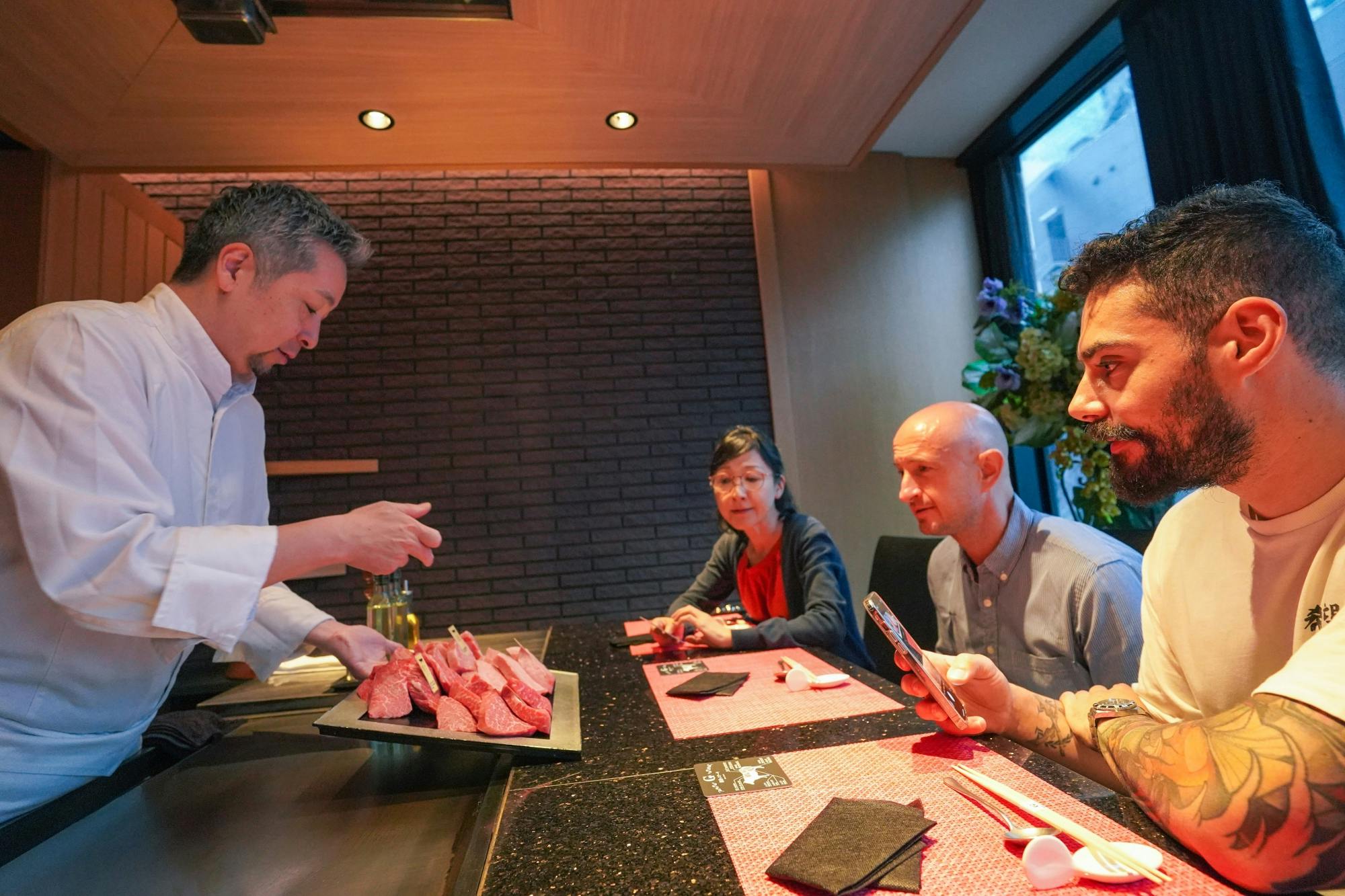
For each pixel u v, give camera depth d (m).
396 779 0.94
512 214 3.80
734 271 3.87
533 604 3.57
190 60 2.12
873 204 3.86
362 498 3.54
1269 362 0.61
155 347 1.10
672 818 0.67
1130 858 0.53
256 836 0.76
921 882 0.53
